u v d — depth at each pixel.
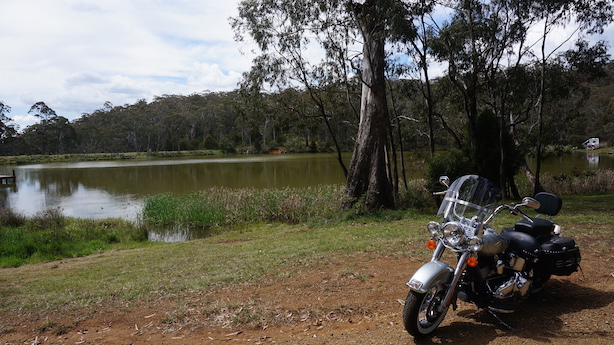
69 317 5.29
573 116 25.06
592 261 5.66
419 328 3.62
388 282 5.44
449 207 3.92
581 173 25.20
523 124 30.06
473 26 16.61
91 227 17.20
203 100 143.25
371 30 16.36
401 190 20.33
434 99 21.25
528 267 4.11
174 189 33.66
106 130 113.81
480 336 3.72
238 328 4.42
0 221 18.39
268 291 5.58
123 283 7.09
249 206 19.73
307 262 6.98
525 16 16.66
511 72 18.94
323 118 20.45
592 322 3.81
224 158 84.19
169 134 114.50
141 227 17.16
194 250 10.67
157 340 4.31
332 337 3.95
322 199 19.34
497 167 18.83
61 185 40.09
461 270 3.65
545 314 4.09
